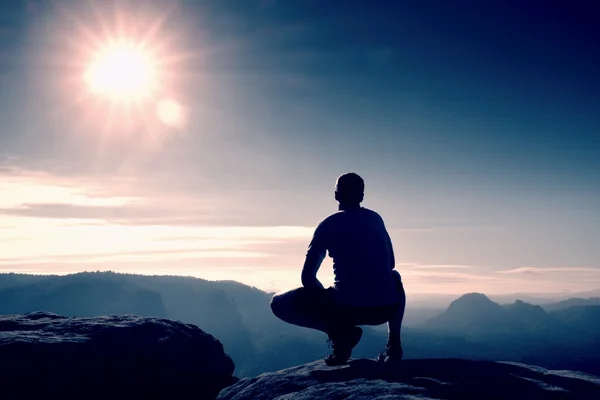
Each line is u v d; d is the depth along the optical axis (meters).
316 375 4.64
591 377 4.14
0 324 6.13
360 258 4.88
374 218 5.09
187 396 6.43
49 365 5.34
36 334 5.83
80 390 5.43
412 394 3.65
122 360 5.87
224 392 5.21
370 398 3.67
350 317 4.92
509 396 3.57
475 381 3.95
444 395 3.60
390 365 4.72
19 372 5.15
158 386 6.11
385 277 4.94
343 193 5.13
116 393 5.70
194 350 6.82
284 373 4.99
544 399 3.51
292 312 5.22
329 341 5.33
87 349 5.69
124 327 6.30
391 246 5.30
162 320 6.93
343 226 4.95
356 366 4.80
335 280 4.98
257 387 4.77
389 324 5.20
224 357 7.29
